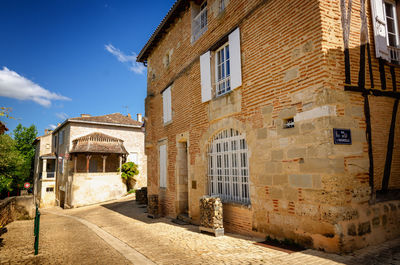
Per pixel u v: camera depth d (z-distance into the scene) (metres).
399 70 5.92
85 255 5.56
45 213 19.77
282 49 5.70
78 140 23.84
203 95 8.47
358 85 5.14
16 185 30.28
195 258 4.86
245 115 6.66
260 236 5.95
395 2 6.41
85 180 22.81
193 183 8.96
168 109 11.25
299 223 5.04
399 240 5.00
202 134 8.57
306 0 5.22
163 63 12.16
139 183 27.42
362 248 4.57
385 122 5.42
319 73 4.86
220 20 7.92
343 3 5.29
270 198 5.75
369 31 5.58
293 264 4.10
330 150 4.58
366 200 4.80
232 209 6.98
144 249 5.76
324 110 4.72
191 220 8.88
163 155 11.59
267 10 6.17
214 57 8.34
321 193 4.64
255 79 6.39
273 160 5.72
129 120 29.53
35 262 5.21
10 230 9.89
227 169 7.48
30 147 38.47
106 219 11.69
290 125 5.56
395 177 5.40
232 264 4.38
